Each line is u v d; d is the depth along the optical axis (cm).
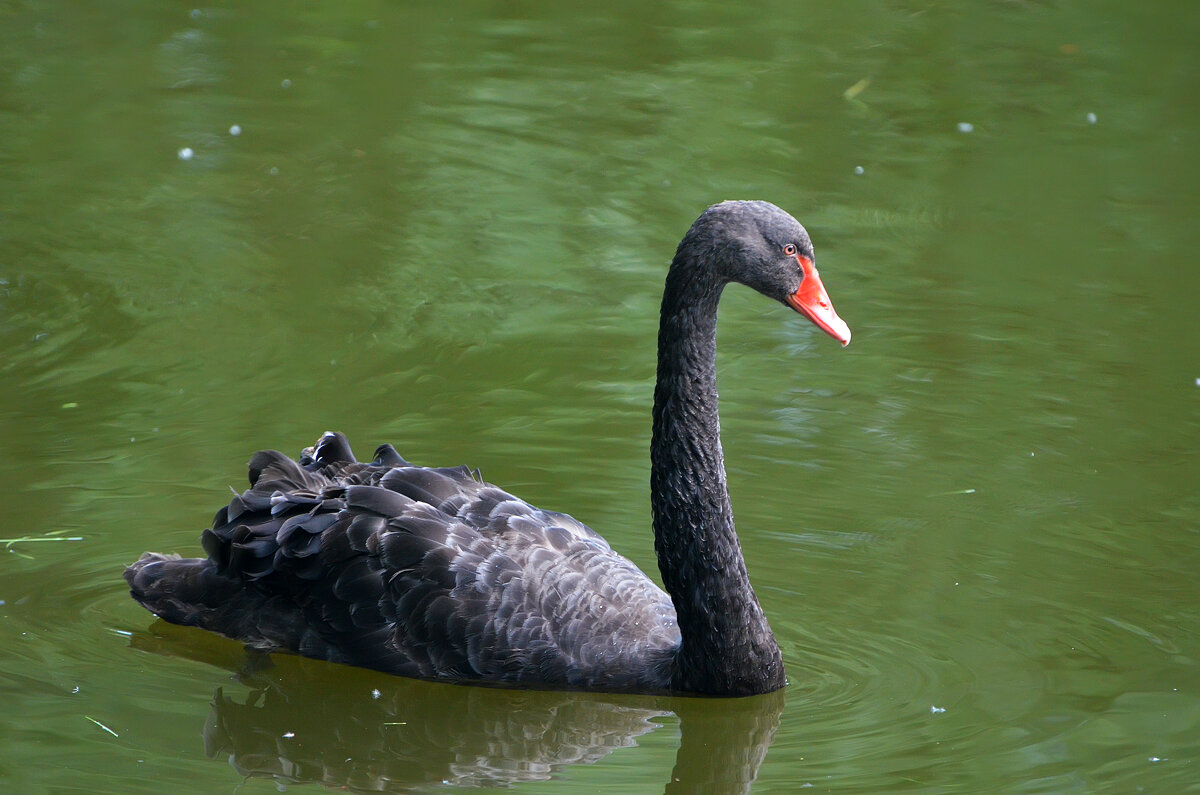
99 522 1099
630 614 944
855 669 951
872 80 2155
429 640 932
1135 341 1480
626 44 2312
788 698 922
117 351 1409
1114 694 913
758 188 1825
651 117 2042
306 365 1394
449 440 1246
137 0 2455
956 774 830
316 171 1870
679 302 908
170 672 944
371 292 1562
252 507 993
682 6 2455
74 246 1645
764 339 1499
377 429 1263
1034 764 839
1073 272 1638
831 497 1177
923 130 1998
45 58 2194
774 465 1228
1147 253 1681
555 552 957
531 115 2052
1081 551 1095
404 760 857
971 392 1370
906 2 2447
